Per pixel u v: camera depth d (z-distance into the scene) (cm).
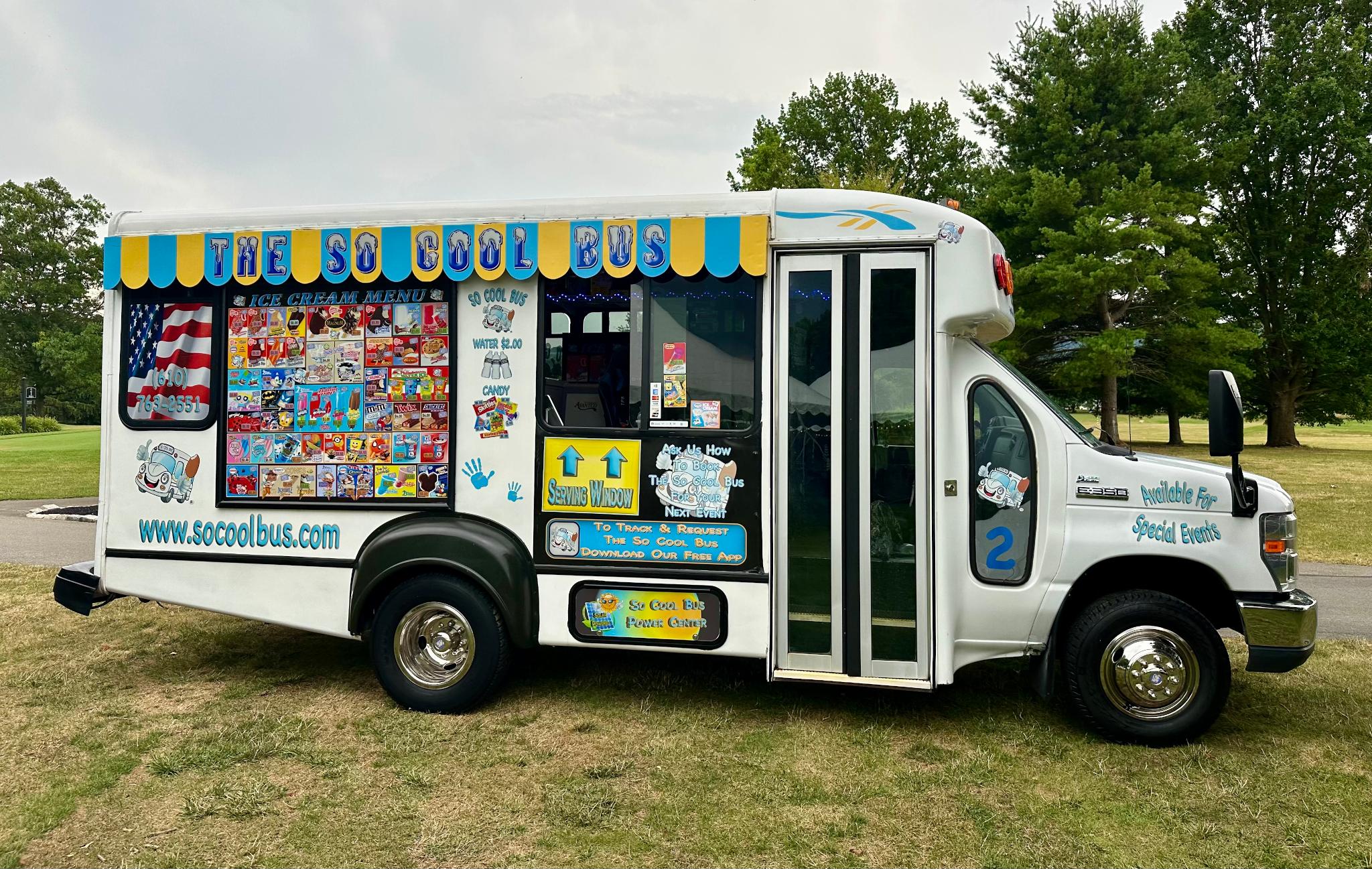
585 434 446
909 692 491
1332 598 773
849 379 425
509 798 363
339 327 469
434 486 461
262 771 388
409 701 458
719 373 438
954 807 357
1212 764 398
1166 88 2511
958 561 430
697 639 437
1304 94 2977
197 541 479
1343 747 420
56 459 2262
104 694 488
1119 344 2214
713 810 354
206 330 479
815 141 3559
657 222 436
